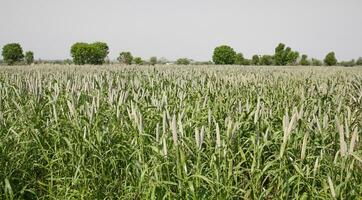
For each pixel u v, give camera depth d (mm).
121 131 5352
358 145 4805
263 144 4371
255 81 12242
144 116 6078
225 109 6977
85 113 5645
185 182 4031
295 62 63125
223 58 61875
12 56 55406
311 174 4363
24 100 7672
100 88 8938
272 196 4453
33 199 5074
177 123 4711
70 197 4613
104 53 55219
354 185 3916
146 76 16375
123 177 5152
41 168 5430
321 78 16672
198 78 14852
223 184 4043
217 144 4047
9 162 4891
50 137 5602
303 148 3904
